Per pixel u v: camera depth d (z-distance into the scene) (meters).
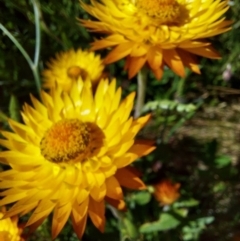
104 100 0.30
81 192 0.27
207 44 0.32
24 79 0.46
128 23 0.35
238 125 0.52
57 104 0.31
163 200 0.38
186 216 0.40
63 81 0.39
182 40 0.32
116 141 0.28
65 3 0.48
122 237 0.37
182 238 0.41
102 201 0.27
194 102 0.53
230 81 0.53
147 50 0.32
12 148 0.29
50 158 0.28
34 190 0.28
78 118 0.30
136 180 0.28
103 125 0.29
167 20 0.34
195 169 0.47
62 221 0.26
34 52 0.46
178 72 0.32
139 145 0.28
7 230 0.29
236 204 0.45
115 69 0.51
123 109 0.29
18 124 0.30
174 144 0.50
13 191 0.28
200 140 0.51
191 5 0.36
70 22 0.47
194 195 0.46
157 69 0.32
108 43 0.33
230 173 0.43
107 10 0.35
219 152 0.50
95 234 0.39
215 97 0.54
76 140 0.28
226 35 0.52
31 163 0.29
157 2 0.34
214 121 0.52
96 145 0.29
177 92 0.49
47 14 0.48
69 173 0.29
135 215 0.40
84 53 0.41
